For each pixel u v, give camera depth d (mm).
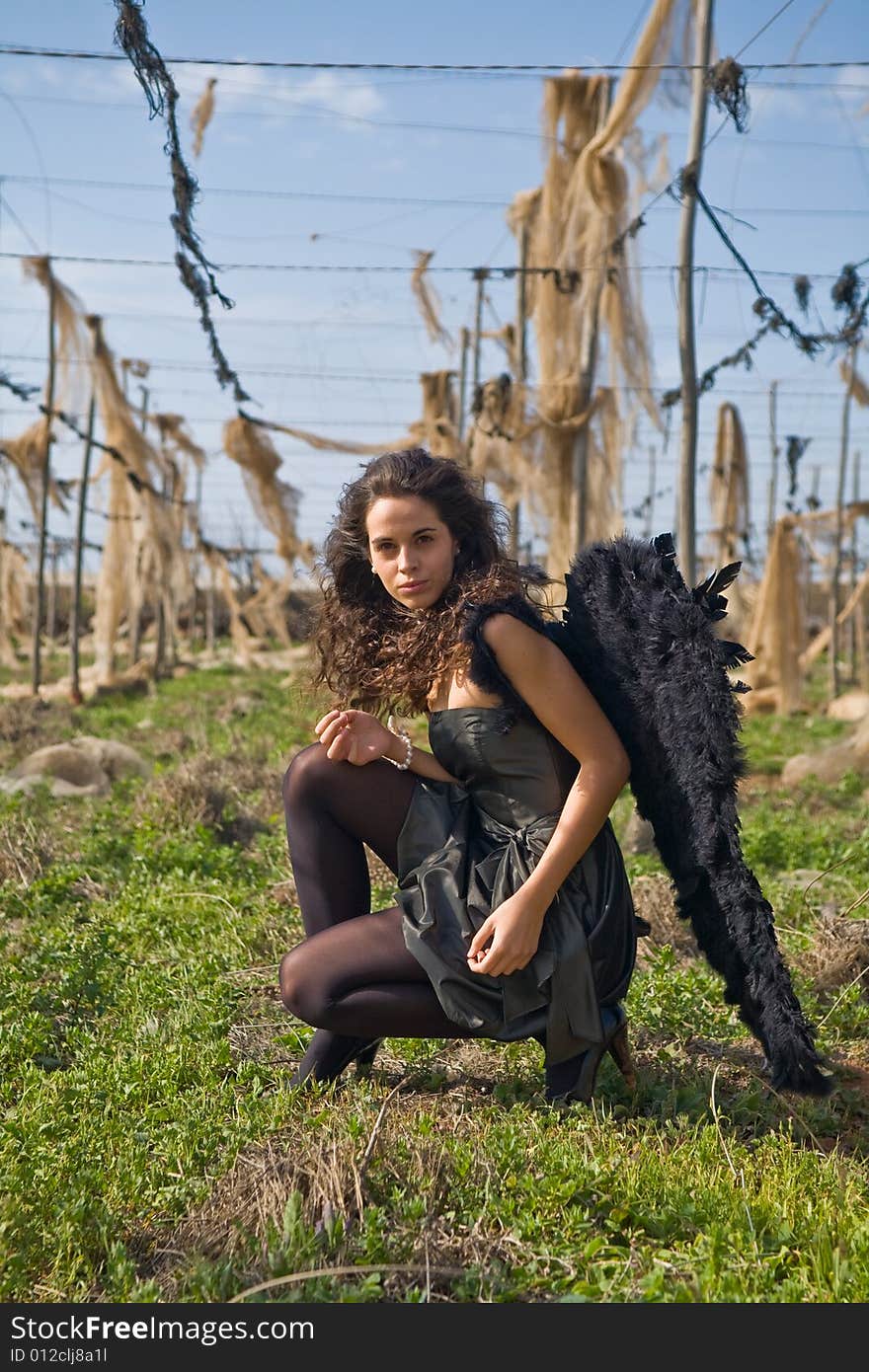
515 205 13148
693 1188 2809
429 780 3289
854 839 7934
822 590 33469
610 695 3162
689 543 8156
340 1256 2537
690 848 3111
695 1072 3648
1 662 28172
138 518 19969
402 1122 3172
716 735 2941
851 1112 3449
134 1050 3871
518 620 3062
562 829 3033
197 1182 2939
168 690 22547
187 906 5680
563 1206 2746
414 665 3234
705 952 3191
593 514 12180
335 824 3314
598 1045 3160
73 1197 2807
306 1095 3395
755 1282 2453
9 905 6020
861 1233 2561
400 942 3146
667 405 10141
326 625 3520
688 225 7898
